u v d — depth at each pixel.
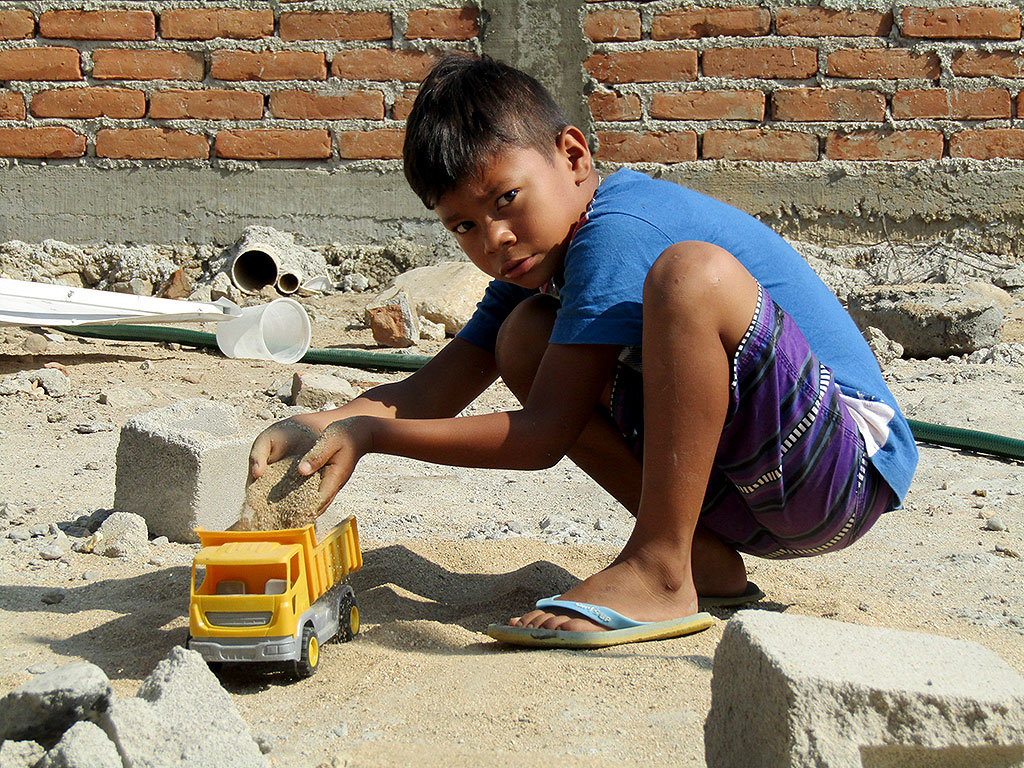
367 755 1.60
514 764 1.54
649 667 1.92
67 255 7.34
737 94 7.12
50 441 3.99
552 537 2.93
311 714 1.78
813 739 1.36
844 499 2.14
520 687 1.84
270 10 7.26
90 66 7.30
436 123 2.10
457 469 3.74
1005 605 2.40
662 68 7.15
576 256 2.13
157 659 2.01
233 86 7.31
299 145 7.33
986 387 4.88
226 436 3.21
